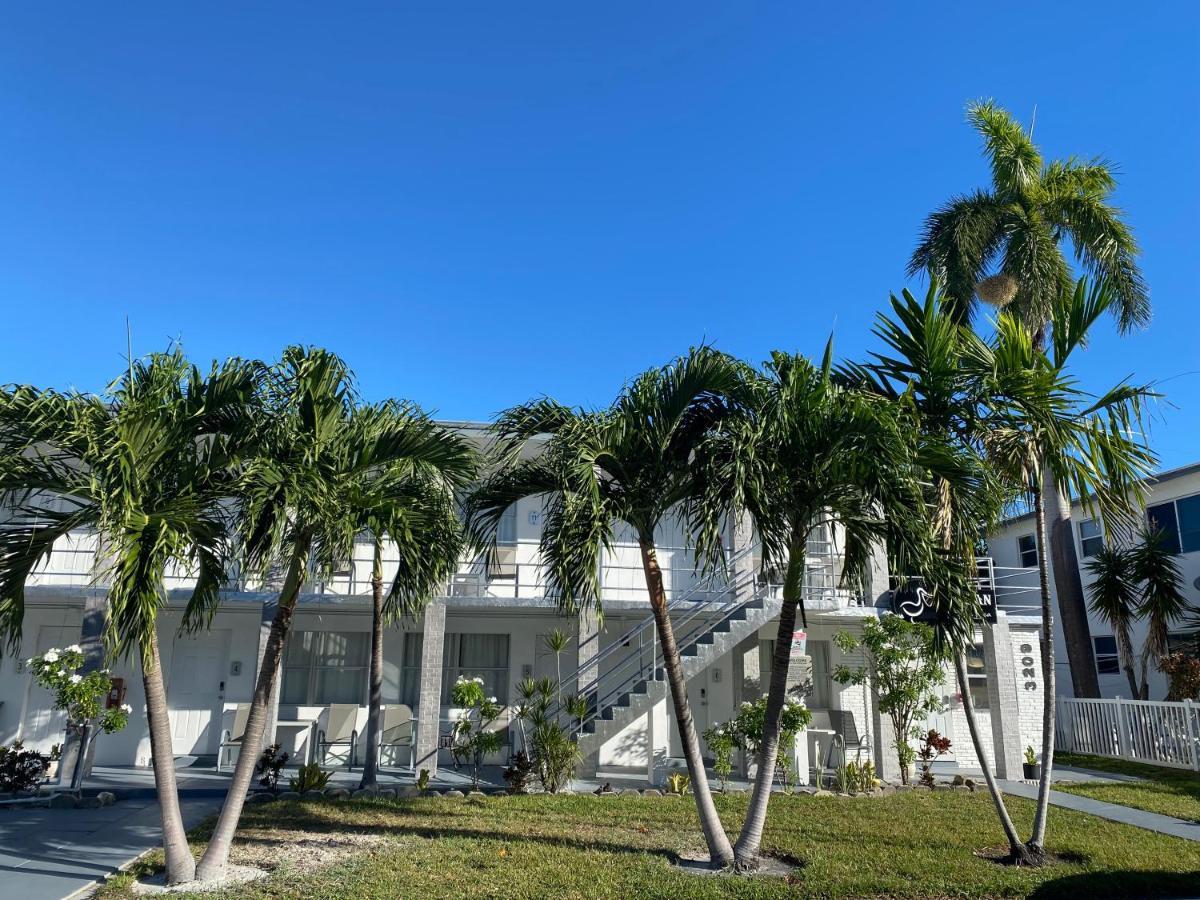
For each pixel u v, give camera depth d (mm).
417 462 8914
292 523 8062
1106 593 21016
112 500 7051
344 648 17328
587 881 7906
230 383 8172
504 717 16812
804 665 15438
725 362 8594
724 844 8609
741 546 15578
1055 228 21094
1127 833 10531
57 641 16141
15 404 7324
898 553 8117
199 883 7816
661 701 13875
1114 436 9008
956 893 7859
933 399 9539
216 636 16859
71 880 8109
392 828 10281
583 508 8195
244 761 8312
